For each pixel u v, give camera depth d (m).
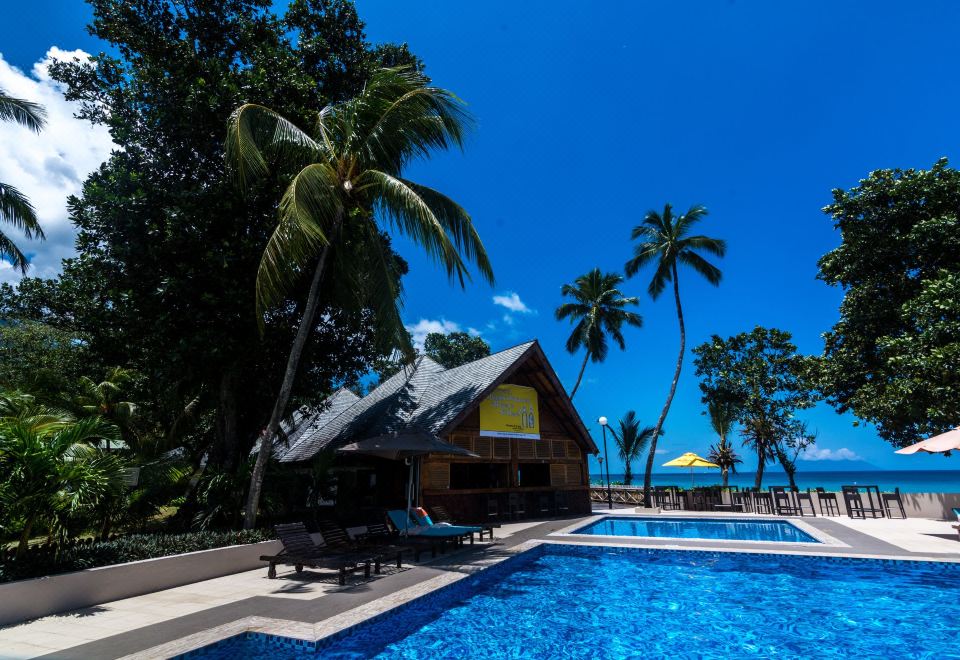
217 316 12.80
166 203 12.88
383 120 12.66
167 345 13.09
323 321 16.61
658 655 5.69
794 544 11.57
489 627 6.73
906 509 17.19
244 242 12.87
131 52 15.31
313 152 12.55
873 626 6.55
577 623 6.87
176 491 13.02
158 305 12.48
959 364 14.40
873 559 9.81
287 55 15.75
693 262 25.36
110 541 8.75
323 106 15.53
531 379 21.91
